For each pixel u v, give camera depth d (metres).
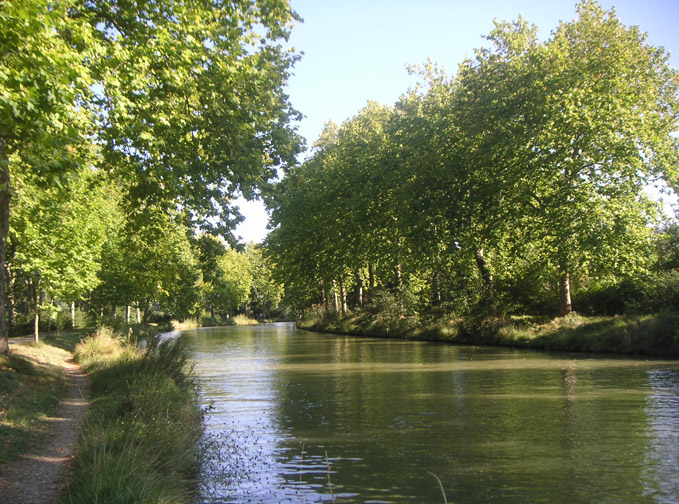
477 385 15.00
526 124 26.17
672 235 27.88
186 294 59.78
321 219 42.28
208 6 14.79
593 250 23.11
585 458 8.04
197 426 10.02
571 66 25.62
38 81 9.16
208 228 15.60
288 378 18.22
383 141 36.78
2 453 8.04
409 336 37.16
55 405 12.41
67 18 10.75
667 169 24.08
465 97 29.75
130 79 12.80
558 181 24.88
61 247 24.61
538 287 31.30
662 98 26.70
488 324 29.41
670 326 19.67
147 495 5.91
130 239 19.94
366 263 45.91
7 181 13.07
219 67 13.97
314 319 64.12
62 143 9.90
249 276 105.69
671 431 9.33
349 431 10.27
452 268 33.47
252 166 15.01
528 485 7.01
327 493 6.98
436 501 6.59
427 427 10.34
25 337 33.91
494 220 27.80
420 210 30.28
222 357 27.08
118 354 20.78
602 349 21.92
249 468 8.06
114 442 7.81
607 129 23.59
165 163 14.75
